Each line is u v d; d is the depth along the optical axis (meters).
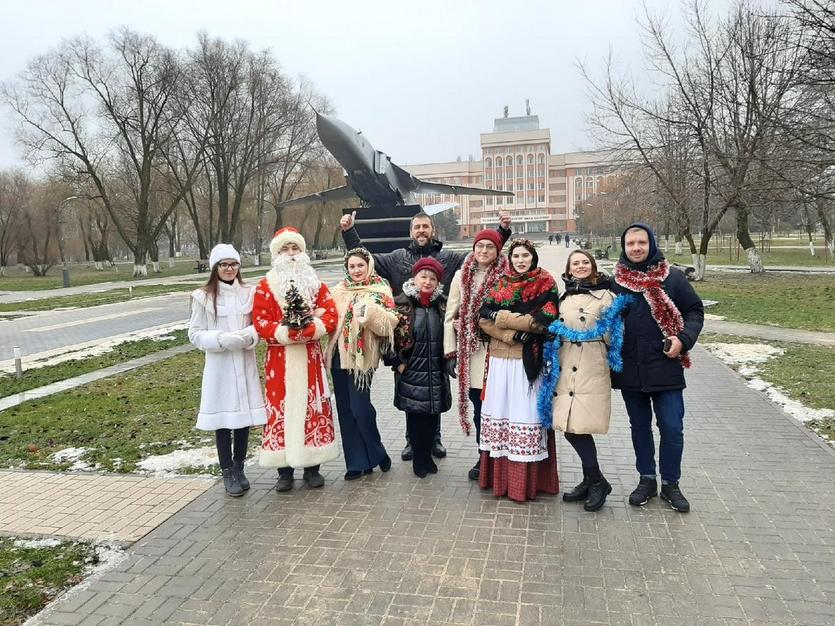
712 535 3.63
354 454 4.71
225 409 4.34
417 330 4.44
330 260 48.44
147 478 4.89
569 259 4.12
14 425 6.58
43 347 12.27
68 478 4.93
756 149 17.83
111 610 3.03
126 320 16.33
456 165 111.81
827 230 32.44
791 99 17.56
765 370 8.15
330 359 4.62
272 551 3.57
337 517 4.02
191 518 4.08
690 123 20.30
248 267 43.97
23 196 44.88
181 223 69.31
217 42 34.31
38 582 3.32
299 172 46.44
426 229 4.96
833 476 4.53
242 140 37.28
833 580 3.12
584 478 4.19
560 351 4.02
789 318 12.74
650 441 4.13
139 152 37.78
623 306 3.93
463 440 5.65
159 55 33.31
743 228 24.70
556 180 110.56
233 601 3.06
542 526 3.80
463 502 4.20
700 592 3.03
